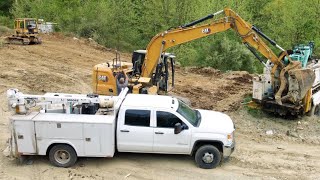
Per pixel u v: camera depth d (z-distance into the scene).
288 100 14.02
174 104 10.84
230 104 16.59
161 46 14.42
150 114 10.34
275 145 12.26
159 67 14.72
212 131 10.31
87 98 10.78
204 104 16.56
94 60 26.67
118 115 10.38
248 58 27.52
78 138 10.05
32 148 10.10
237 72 24.11
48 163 10.55
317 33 32.31
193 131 10.29
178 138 10.30
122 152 11.24
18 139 10.05
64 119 10.04
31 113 10.45
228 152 10.35
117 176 9.96
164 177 9.95
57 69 23.16
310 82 13.51
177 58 29.12
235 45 27.38
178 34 14.28
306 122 14.30
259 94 14.68
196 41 30.91
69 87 19.27
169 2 36.44
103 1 42.00
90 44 34.09
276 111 14.52
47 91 18.33
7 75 20.73
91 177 9.86
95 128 9.98
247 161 11.02
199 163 10.47
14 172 10.04
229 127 10.56
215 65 27.19
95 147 10.13
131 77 14.70
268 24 35.84
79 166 10.45
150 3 37.78
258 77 14.88
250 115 15.05
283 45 32.53
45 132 10.02
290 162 11.06
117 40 40.59
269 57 13.98
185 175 10.06
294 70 13.41
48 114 10.40
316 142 12.61
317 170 10.61
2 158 10.85
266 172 10.41
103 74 14.23
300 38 32.38
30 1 47.34
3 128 13.07
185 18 35.88
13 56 26.30
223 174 10.17
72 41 34.56
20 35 31.52
